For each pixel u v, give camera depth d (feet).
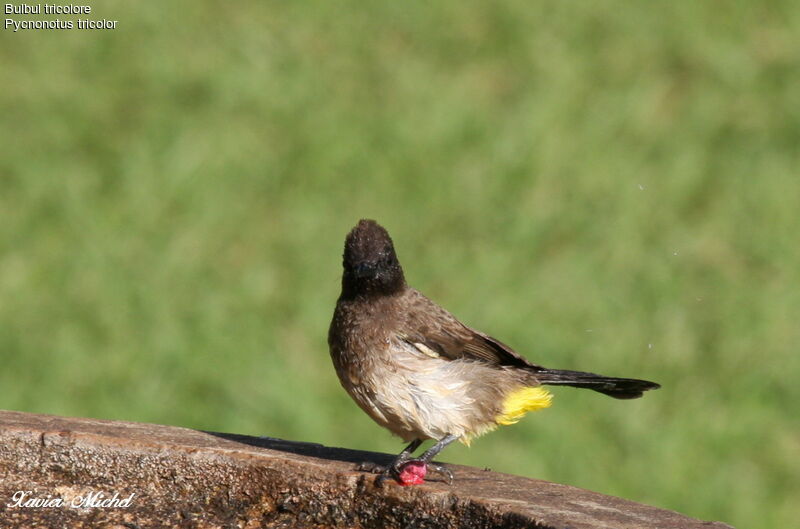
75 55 66.69
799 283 49.62
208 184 56.18
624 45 68.18
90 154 58.23
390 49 67.87
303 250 51.65
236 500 23.58
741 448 42.09
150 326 47.09
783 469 41.19
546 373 27.89
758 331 46.83
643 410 43.37
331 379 44.73
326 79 64.95
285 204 54.85
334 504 22.89
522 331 46.34
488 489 22.26
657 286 49.44
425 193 55.62
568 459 41.29
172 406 43.04
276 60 66.54
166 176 56.34
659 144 59.88
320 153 58.08
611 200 55.11
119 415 42.37
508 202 54.80
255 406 43.06
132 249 51.67
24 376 44.37
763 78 65.26
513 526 20.85
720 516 39.63
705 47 67.92
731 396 44.27
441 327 26.94
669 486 40.34
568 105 62.90
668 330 46.96
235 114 61.67
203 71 65.21
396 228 53.11
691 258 51.42
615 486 40.34
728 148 59.67
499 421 26.91
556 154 58.70
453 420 26.27
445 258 51.03
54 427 24.77
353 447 41.91
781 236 52.85
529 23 70.18
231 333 46.68
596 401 43.75
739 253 51.57
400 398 26.30
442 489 22.21
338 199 55.31
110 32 68.69
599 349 45.83
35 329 46.68
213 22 70.18
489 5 71.97
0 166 56.95
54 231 52.75
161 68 65.36
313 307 47.80
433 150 58.95
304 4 71.97
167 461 23.88
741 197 55.67
